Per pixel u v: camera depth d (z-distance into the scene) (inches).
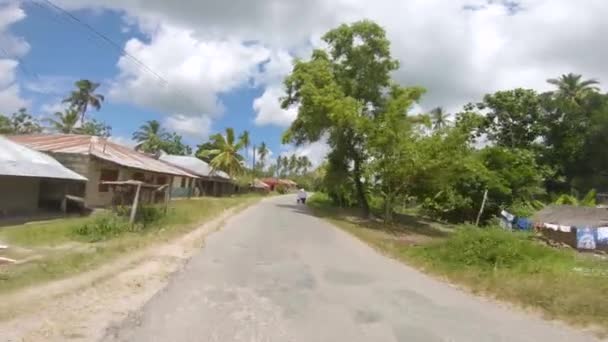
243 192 2940.5
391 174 1208.8
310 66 1498.5
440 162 1162.0
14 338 223.9
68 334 236.5
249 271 434.3
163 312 287.4
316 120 1449.3
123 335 242.1
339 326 277.1
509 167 1524.4
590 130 2057.1
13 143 818.8
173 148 2910.9
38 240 519.5
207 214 991.0
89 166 964.6
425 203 1620.3
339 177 1549.0
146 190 762.2
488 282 420.2
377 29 1499.8
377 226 1166.3
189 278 390.0
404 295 371.2
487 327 291.4
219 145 2230.6
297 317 291.1
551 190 2207.2
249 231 780.0
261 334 255.6
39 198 898.1
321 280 412.5
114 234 586.2
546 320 315.9
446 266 514.6
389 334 266.5
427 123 1331.2
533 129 2178.9
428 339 261.0
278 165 5846.5
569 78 2235.5
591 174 2155.5
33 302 281.7
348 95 1524.4
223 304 313.4
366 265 516.7
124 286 344.2
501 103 2192.4
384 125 1215.6
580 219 1143.0
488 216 1514.5
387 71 1545.3
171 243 569.0
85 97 2522.1
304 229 891.4
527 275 448.8
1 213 742.5
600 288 383.6
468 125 1244.5
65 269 373.1
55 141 1050.1
